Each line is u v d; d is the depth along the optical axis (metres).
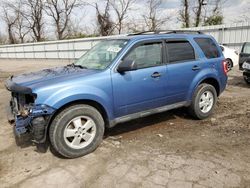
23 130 3.78
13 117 4.38
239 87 9.30
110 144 4.40
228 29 17.61
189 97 5.25
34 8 47.69
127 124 5.36
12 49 37.50
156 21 35.88
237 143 4.33
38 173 3.54
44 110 3.60
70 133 3.86
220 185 3.14
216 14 32.69
